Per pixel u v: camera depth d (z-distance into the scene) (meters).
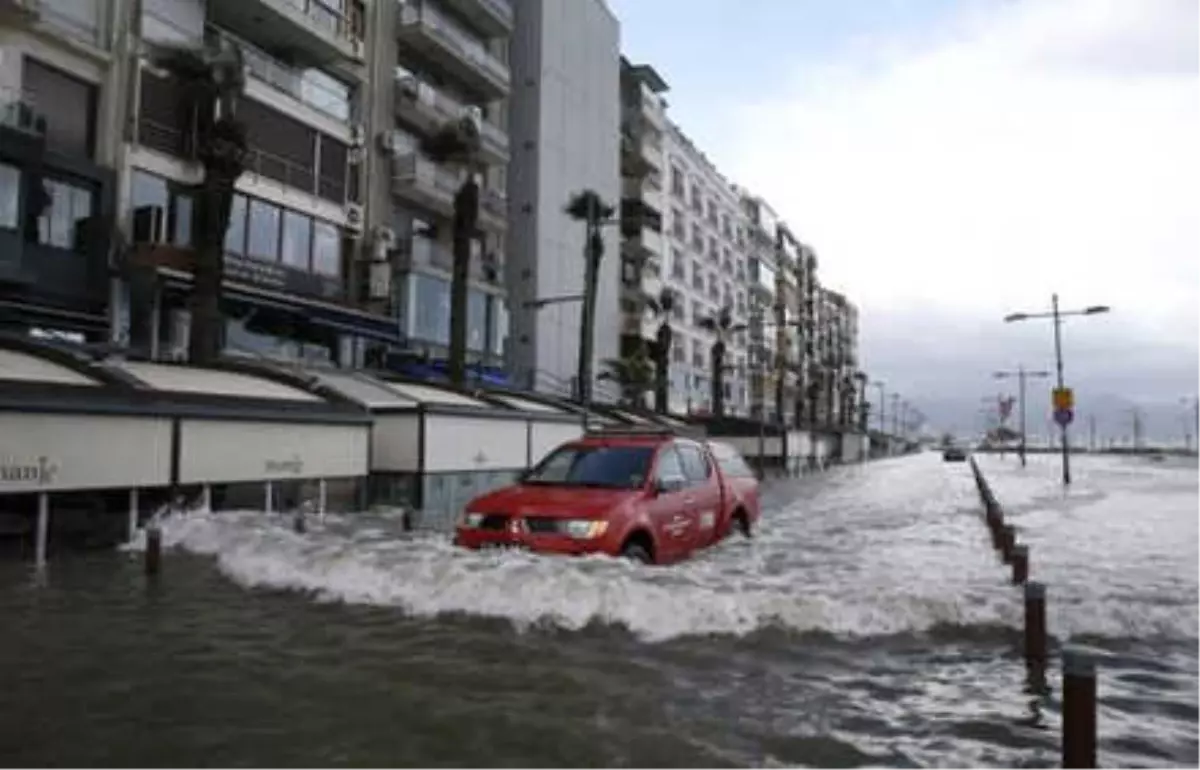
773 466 59.84
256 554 9.89
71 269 21.05
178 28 24.06
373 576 8.32
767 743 4.71
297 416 14.84
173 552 10.85
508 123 45.44
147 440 12.20
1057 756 4.58
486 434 21.70
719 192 77.88
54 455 10.84
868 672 6.15
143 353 21.05
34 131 19.97
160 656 6.18
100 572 9.54
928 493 32.09
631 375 48.75
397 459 19.44
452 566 8.15
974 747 4.71
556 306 45.91
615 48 53.91
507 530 8.69
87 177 21.39
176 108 23.89
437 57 37.06
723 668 6.15
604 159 51.69
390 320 29.92
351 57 30.72
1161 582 10.38
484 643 6.66
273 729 4.78
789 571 10.26
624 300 58.34
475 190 29.98
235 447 13.73
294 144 27.88
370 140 32.69
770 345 92.44
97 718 4.90
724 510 11.38
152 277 22.05
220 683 5.59
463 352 29.56
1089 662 4.09
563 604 7.31
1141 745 4.87
